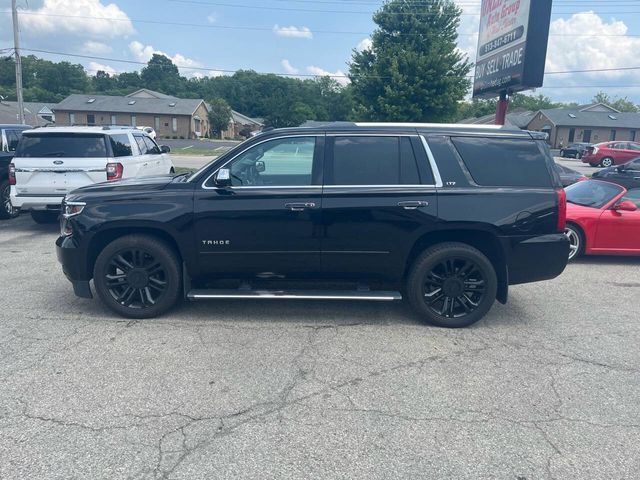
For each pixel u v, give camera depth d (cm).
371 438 325
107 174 883
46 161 873
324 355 446
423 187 497
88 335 479
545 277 513
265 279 519
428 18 4272
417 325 523
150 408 355
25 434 321
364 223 495
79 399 364
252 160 505
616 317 562
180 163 2892
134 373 405
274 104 8319
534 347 475
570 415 357
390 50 4212
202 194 497
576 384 403
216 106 7900
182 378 398
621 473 296
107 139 895
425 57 4078
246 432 329
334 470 293
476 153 508
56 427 330
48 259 756
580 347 477
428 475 290
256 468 294
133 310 520
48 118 7100
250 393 378
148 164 1050
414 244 509
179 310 552
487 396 381
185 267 512
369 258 504
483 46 1827
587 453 314
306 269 510
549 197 504
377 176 501
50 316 526
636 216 787
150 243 505
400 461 302
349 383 397
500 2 1648
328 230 497
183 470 291
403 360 440
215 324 514
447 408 363
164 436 323
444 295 513
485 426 341
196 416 346
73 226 507
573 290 664
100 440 317
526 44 1446
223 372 411
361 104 4366
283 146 505
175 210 495
